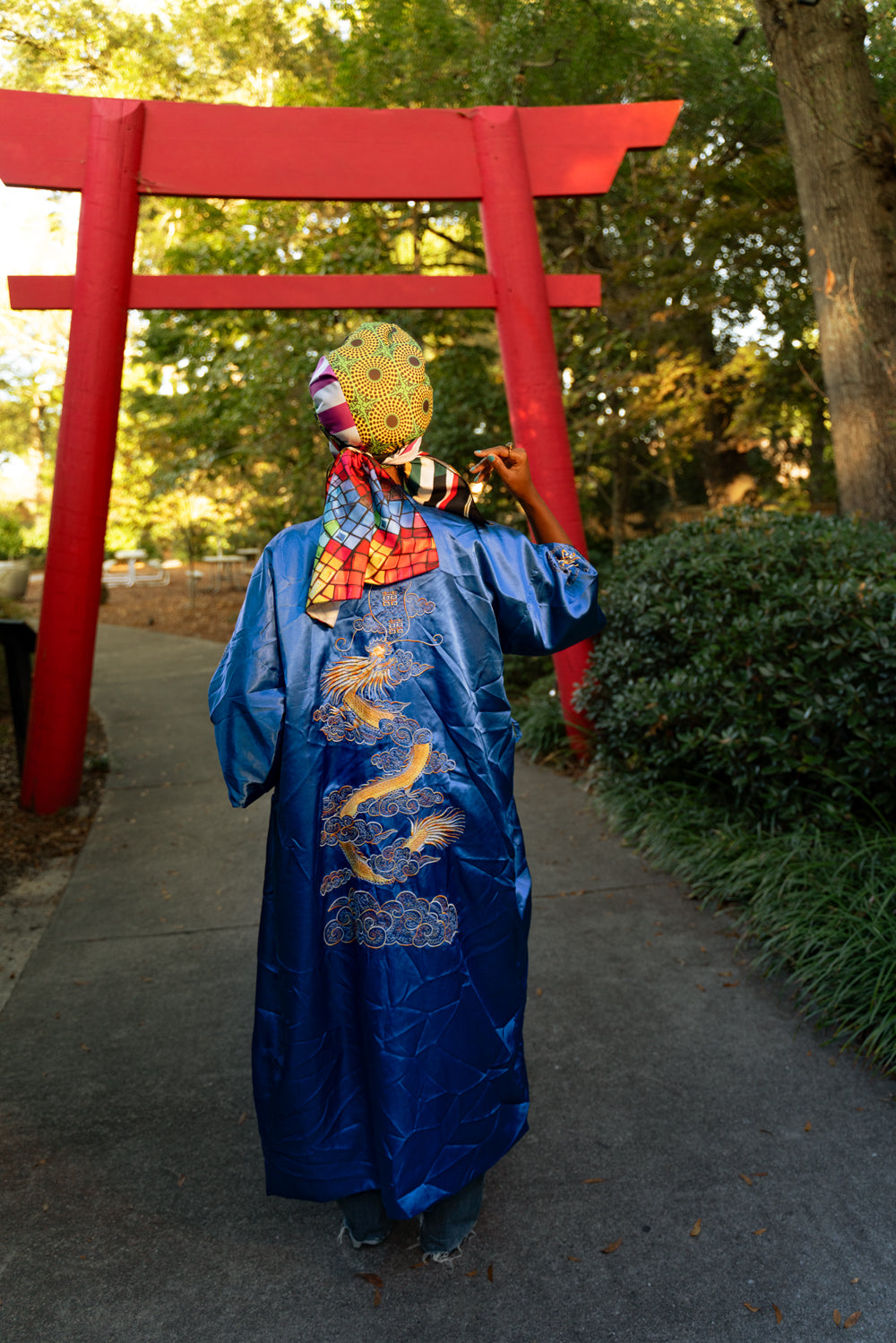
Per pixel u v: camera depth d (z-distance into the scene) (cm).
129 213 444
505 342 485
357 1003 166
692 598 411
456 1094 166
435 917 162
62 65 782
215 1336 164
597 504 976
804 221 512
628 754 430
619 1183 199
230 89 859
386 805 161
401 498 168
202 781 538
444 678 164
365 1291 173
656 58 645
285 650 161
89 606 462
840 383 503
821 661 342
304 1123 167
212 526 1576
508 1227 188
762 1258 177
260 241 729
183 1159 213
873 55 504
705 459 952
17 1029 271
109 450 454
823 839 328
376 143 464
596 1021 264
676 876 361
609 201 785
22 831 450
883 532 430
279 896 164
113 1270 180
